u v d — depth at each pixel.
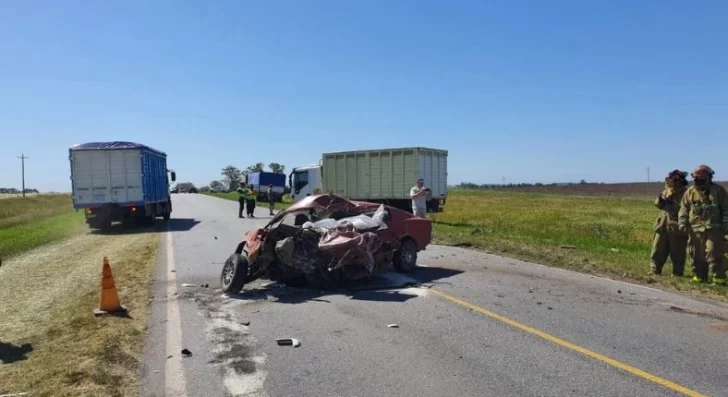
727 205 8.91
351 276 9.05
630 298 8.00
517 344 5.82
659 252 9.91
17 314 7.50
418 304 7.78
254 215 29.91
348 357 5.52
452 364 5.24
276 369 5.21
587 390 4.55
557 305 7.58
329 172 27.50
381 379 4.90
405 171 24.03
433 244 15.09
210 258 12.71
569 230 20.03
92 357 5.52
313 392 4.63
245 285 9.39
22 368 5.24
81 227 23.31
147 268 11.24
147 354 5.68
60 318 7.16
